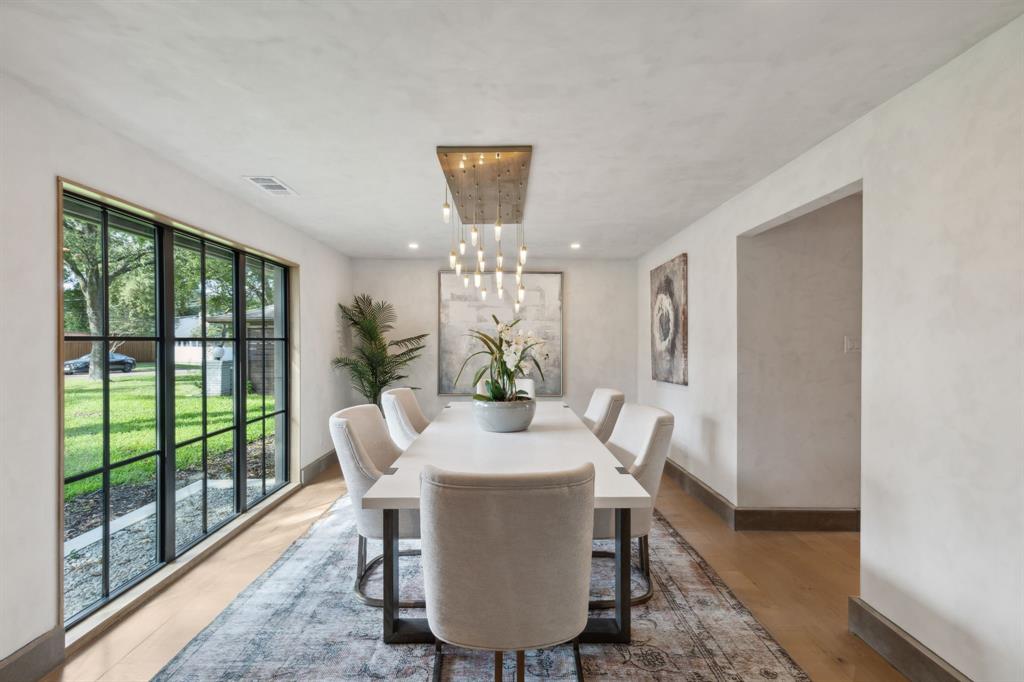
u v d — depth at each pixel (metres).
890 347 2.17
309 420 4.88
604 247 5.59
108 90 2.06
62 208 2.14
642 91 2.10
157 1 1.52
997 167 1.69
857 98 2.16
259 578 2.86
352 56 1.83
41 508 2.05
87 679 1.99
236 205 3.60
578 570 1.58
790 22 1.64
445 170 3.00
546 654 2.17
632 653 2.17
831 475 3.65
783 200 3.01
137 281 2.78
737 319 3.64
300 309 4.68
